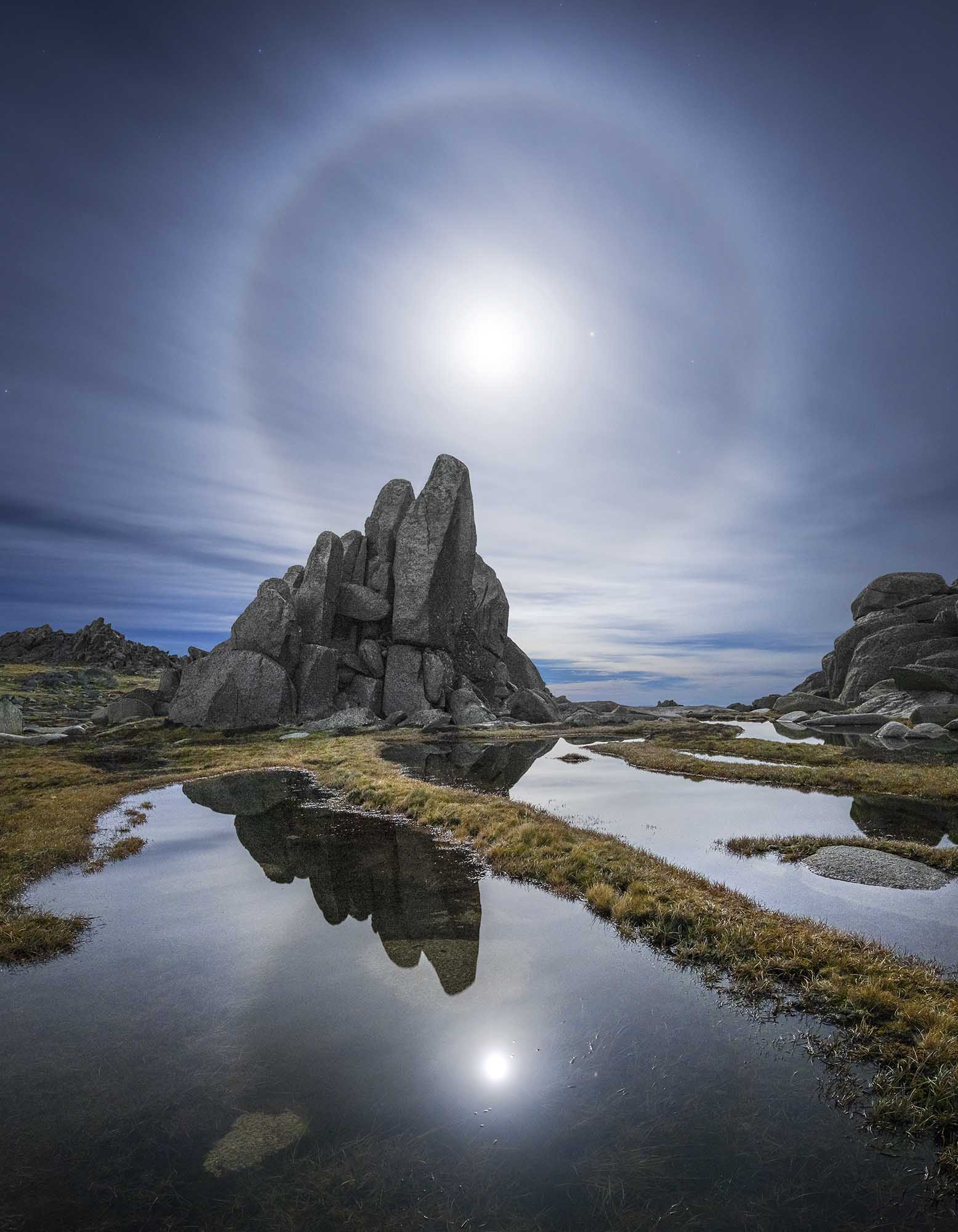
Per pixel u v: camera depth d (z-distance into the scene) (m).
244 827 22.05
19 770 35.62
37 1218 5.74
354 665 68.50
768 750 39.00
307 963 11.17
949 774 28.55
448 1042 8.53
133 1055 8.37
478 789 28.59
